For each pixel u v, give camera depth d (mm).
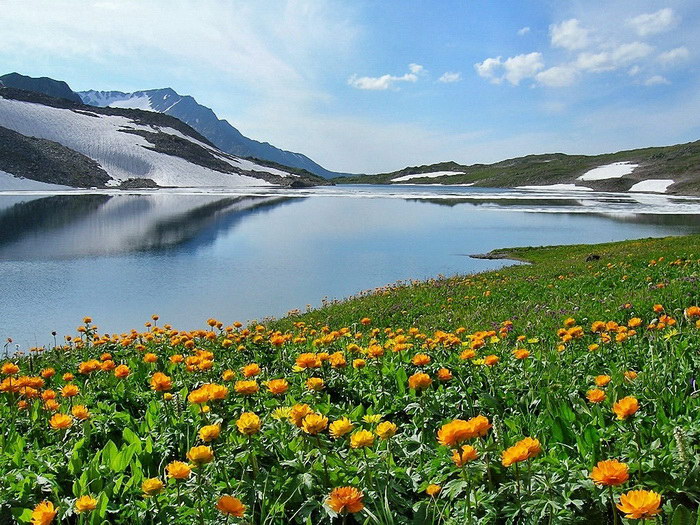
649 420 3846
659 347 5938
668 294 10477
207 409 4305
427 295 19438
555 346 7301
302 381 5688
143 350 8773
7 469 3654
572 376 5449
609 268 18641
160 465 3705
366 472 3221
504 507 2840
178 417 4559
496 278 23156
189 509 2973
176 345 8703
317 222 72875
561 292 15141
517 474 2846
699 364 4973
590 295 13625
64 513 3084
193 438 4168
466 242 53312
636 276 15117
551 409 4270
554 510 2727
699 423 3471
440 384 5270
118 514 3158
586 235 59156
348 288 30812
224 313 24812
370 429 4035
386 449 3727
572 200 125750
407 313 16359
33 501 3281
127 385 6234
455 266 38750
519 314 12164
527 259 40688
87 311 25203
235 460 3471
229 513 2430
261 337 7949
